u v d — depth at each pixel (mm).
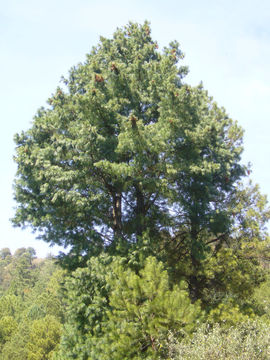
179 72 20312
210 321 13703
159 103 16000
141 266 13750
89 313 12820
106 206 17125
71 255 15672
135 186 17125
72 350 13227
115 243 15281
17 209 16641
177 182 17484
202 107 18875
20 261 101375
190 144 16453
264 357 9500
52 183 15273
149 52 20234
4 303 57281
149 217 17953
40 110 19016
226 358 9516
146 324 10578
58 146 15859
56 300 49500
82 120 16141
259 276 19391
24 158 16312
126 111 17219
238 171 20797
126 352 10344
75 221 16344
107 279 11680
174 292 10852
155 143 14602
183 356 9852
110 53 19359
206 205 16984
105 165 14188
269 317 16938
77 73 20453
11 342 40188
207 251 17406
